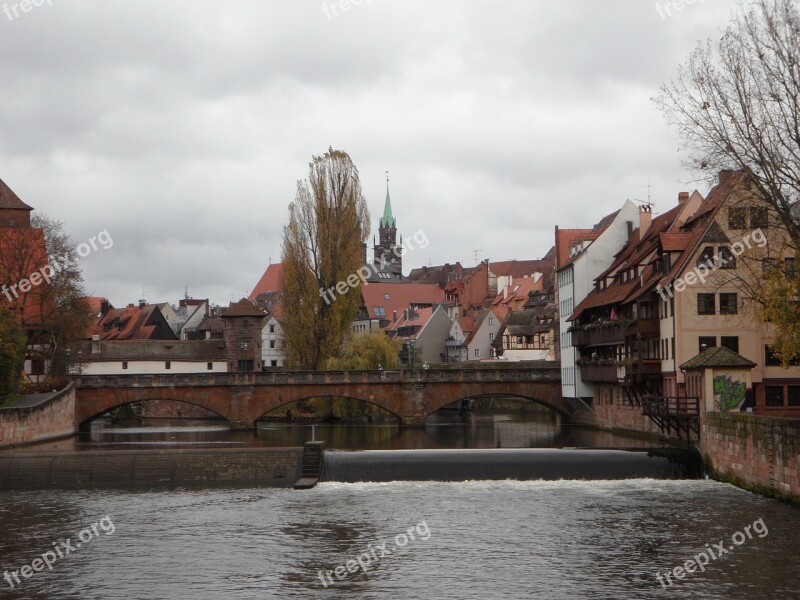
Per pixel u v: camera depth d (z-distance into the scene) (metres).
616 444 74.25
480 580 35.19
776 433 48.22
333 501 51.25
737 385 58.03
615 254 99.06
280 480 58.88
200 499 52.53
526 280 192.25
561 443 77.81
